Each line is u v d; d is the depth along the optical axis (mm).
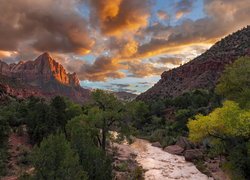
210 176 32938
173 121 71688
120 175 31609
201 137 24125
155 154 46375
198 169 36250
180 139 49906
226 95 34094
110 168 21625
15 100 109250
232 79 32375
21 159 33562
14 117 53438
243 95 29188
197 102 79812
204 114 60531
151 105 90750
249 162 23297
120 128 39562
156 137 60469
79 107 50031
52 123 43531
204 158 39750
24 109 57969
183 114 64438
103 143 36094
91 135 32969
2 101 100312
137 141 58656
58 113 46125
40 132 42219
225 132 23109
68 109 49938
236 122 22016
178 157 44188
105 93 37000
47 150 16328
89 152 20719
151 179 32312
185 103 86188
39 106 46438
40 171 15992
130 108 37688
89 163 20219
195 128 23781
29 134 44281
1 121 40438
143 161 40938
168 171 35688
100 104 37312
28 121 45469
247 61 33938
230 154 24516
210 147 42094
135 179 31016
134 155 44344
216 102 63781
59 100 48562
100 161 20781
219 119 22609
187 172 35219
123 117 37438
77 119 34719
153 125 73812
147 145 54906
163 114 85375
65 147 16906
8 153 34906
